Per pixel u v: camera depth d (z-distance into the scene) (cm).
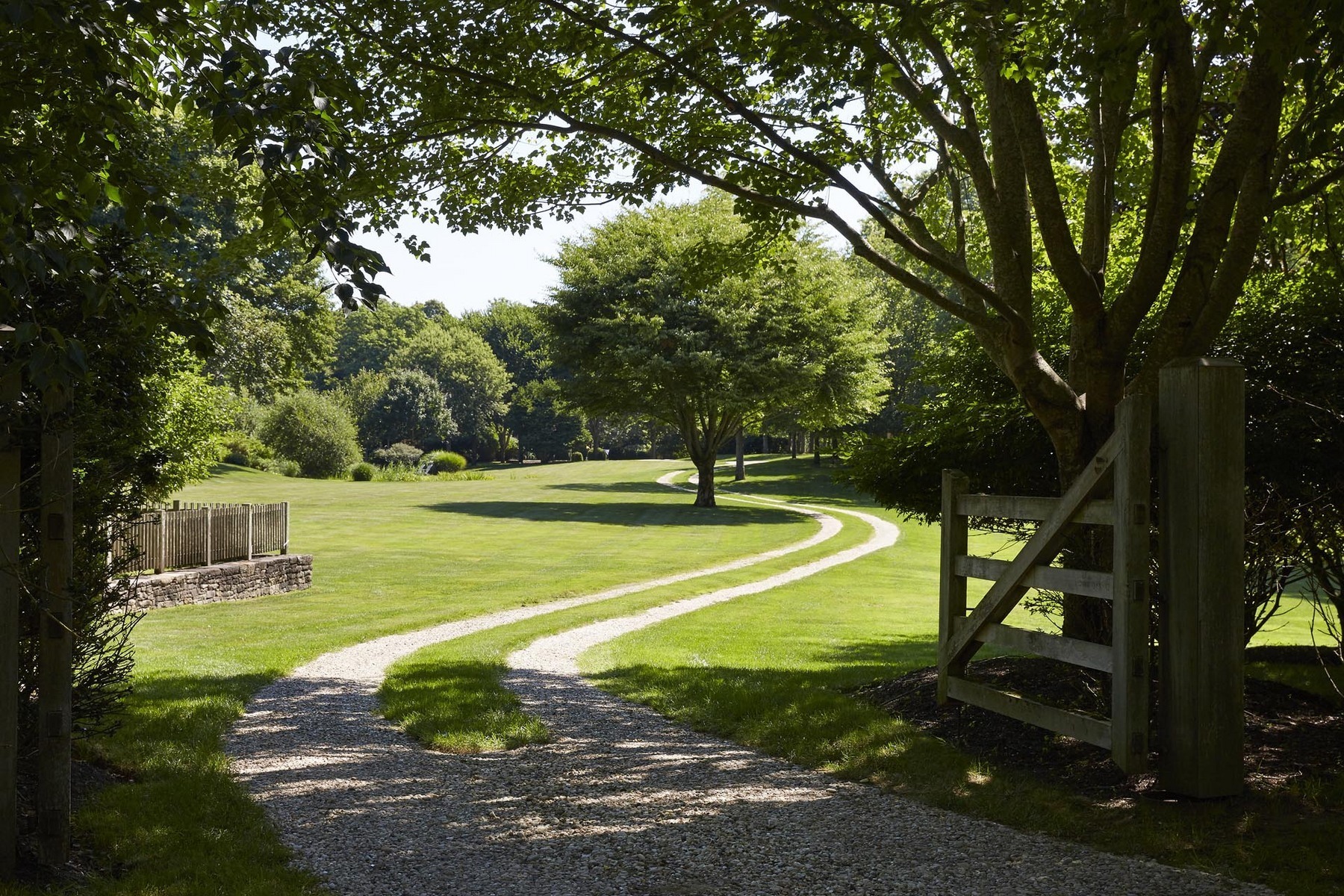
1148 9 562
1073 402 739
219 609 1672
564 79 873
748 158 855
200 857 471
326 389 10162
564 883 458
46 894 417
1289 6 558
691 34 776
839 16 667
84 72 389
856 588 2231
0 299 356
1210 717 531
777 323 3931
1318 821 501
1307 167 877
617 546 3028
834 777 641
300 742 736
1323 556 761
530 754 709
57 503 448
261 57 386
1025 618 1652
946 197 1272
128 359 512
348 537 3100
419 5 812
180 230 421
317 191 397
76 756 617
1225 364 533
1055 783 586
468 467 9588
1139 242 1117
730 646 1327
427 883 456
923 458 945
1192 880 445
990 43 656
